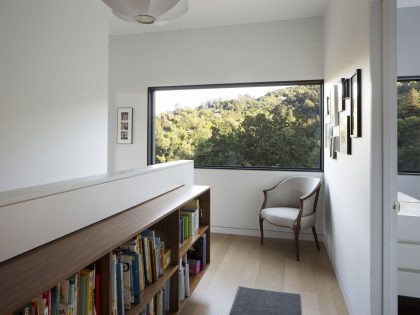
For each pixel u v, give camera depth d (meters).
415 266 2.22
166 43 4.34
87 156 3.10
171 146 4.51
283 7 3.55
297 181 3.73
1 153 2.24
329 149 3.23
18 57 2.35
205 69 4.20
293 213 3.38
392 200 1.67
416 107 3.40
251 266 3.03
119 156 4.57
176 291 1.88
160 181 2.16
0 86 2.21
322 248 3.57
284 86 4.06
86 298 1.09
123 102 4.53
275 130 4.11
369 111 1.72
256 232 4.04
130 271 1.41
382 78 1.67
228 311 2.23
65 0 2.79
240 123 4.23
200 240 2.47
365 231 1.82
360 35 1.91
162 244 1.75
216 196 4.18
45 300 0.94
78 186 1.32
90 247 1.12
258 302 2.36
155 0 1.48
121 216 1.56
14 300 0.76
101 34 3.29
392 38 1.66
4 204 0.98
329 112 3.23
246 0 3.39
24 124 2.41
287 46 3.91
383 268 1.69
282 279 2.75
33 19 2.47
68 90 2.85
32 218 1.08
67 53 2.82
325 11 3.60
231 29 4.09
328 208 3.40
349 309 2.23
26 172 2.44
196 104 4.40
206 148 4.37
